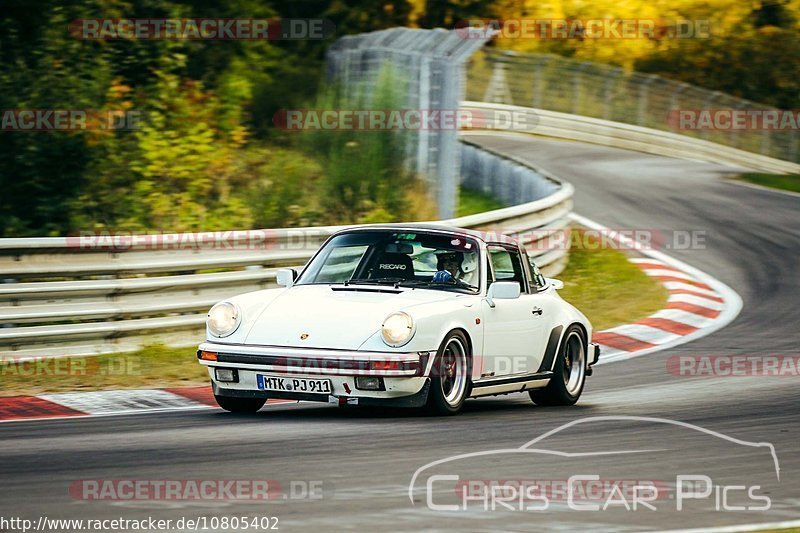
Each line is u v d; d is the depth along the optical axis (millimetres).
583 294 56406
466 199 83312
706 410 30859
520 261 33312
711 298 56500
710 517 18078
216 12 93938
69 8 73500
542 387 32688
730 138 145875
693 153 135625
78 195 63906
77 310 38531
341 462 22000
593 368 40031
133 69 77562
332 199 67625
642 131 132125
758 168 143375
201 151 70812
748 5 160500
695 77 158875
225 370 28047
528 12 136250
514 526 17078
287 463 21828
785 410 30891
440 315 28250
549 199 60875
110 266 39469
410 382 27391
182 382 35188
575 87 134625
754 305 55031
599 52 148875
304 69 96438
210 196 68250
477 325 29531
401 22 119438
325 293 29594
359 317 27938
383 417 28531
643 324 49375
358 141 73750
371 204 67250
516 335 31172
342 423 27266
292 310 28609
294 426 26703
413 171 72188
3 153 64875
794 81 159750
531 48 148375
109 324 39219
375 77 81500
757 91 160375
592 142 131375
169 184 67938
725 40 158000
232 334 28328
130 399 31859
